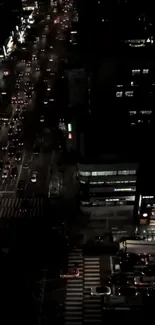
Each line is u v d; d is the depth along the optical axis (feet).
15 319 328.08
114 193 423.23
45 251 393.70
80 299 347.56
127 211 438.40
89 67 511.81
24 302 343.67
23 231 418.92
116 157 409.69
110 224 423.64
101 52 536.83
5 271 372.79
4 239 409.69
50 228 421.18
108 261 384.27
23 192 478.59
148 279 361.71
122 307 336.90
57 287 359.25
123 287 356.59
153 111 496.23
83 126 476.54
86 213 438.81
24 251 394.11
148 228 406.00
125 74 498.28
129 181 413.39
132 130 465.88
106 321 326.03
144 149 423.64
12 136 590.55
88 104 518.78
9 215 442.91
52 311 336.70
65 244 401.70
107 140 443.32
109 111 501.15
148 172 385.70
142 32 596.29
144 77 500.33
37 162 529.45
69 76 520.83
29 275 369.71
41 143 568.82
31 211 446.60
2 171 517.14
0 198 471.21
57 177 498.69
